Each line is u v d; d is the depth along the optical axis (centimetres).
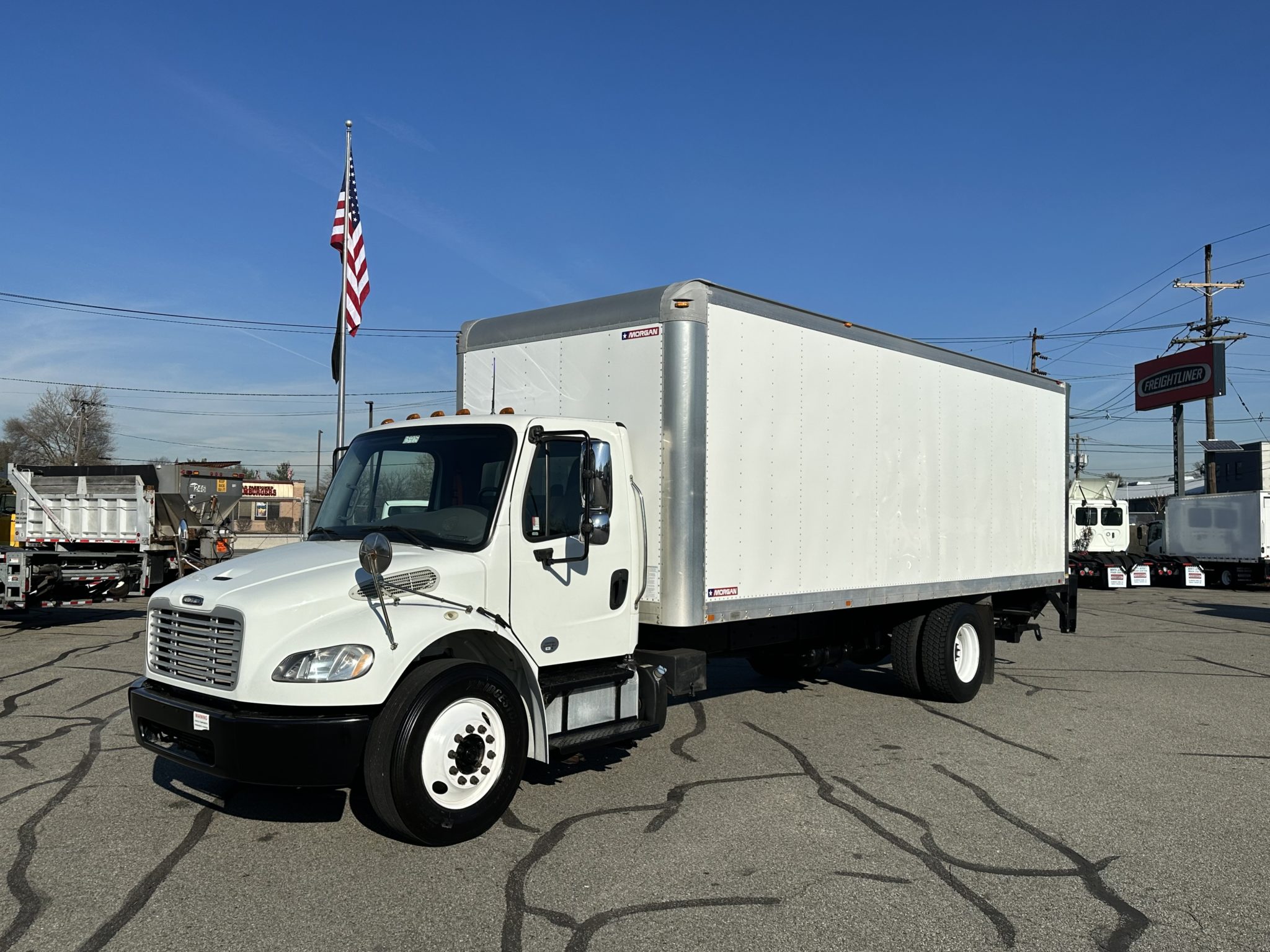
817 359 755
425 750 490
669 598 634
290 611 477
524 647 550
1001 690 1017
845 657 922
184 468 1593
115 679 984
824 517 760
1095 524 3075
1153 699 968
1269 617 1941
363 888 447
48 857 483
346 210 1842
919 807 588
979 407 979
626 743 741
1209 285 3491
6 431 6662
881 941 400
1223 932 414
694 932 405
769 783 634
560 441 587
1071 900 447
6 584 1377
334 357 1870
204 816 549
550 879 461
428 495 583
